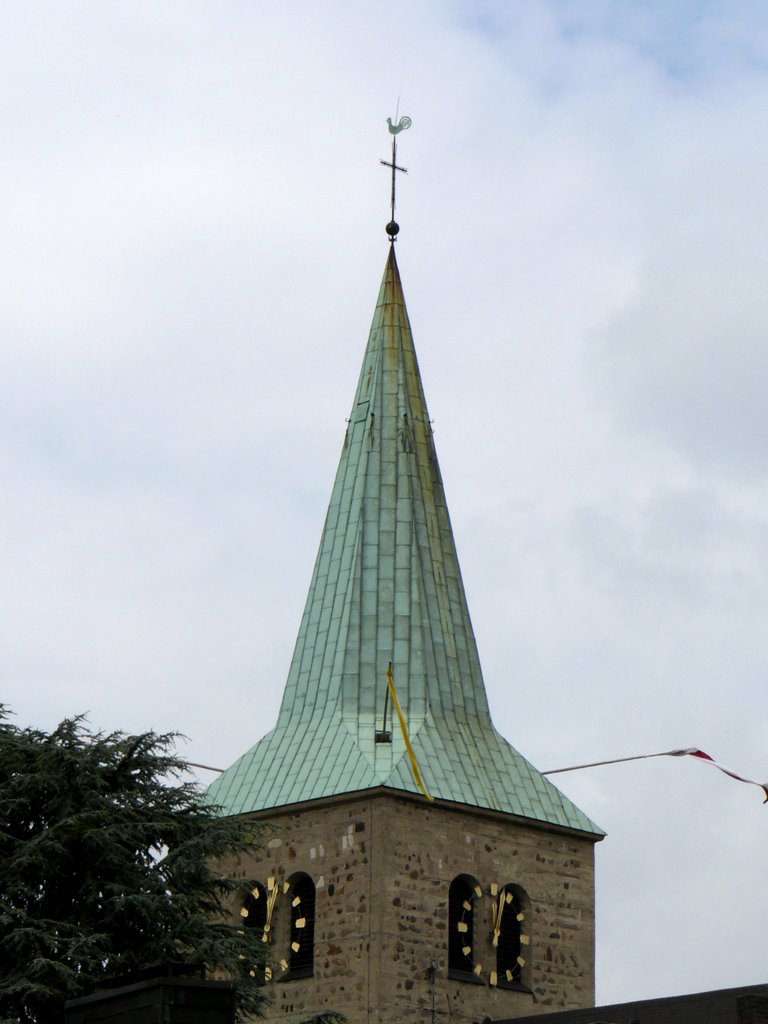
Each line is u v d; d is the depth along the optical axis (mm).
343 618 105125
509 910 102500
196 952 78312
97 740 83375
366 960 98000
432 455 108750
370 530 106250
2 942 77375
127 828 80625
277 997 100312
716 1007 86375
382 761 100812
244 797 103812
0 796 81000
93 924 79750
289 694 106625
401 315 110625
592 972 104125
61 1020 75875
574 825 105000
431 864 100125
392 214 111688
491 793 102938
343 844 100125
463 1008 99500
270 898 101375
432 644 105062
